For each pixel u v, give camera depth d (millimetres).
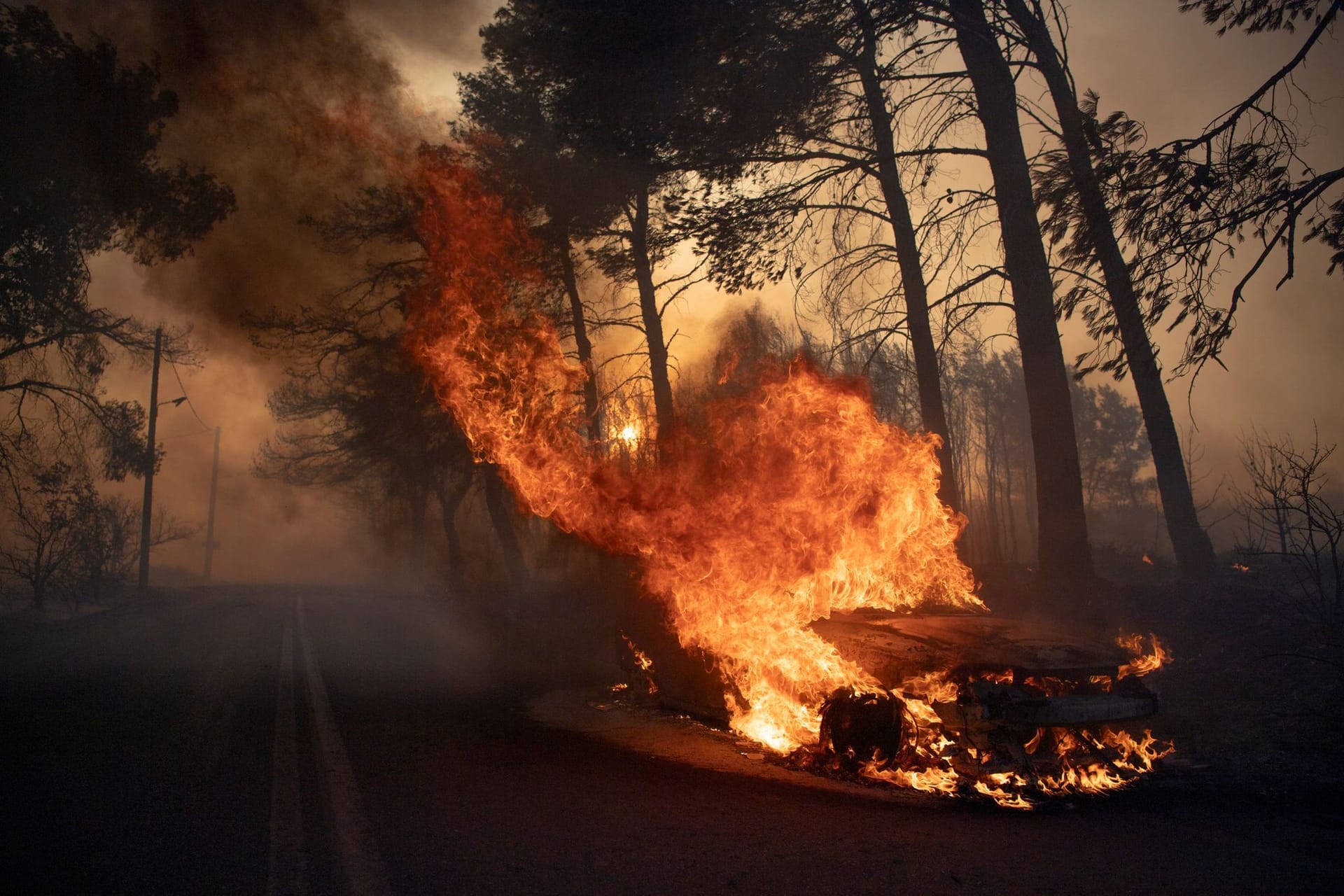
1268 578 13555
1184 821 5836
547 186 19125
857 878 4566
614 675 12633
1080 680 6723
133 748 7312
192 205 20312
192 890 4262
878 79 14352
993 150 13930
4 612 25469
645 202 20281
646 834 5242
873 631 7773
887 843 5164
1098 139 10461
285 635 17453
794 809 5871
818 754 7230
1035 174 11664
